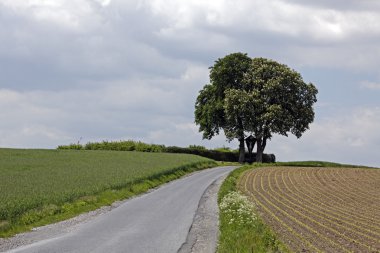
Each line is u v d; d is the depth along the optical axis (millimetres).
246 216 24938
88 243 19672
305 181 58188
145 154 87625
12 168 50062
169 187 47906
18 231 22453
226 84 97750
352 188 51188
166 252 18359
